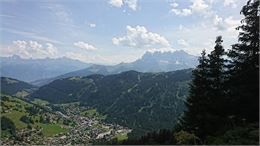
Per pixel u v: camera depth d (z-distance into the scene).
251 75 24.31
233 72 26.23
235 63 26.03
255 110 23.89
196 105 27.36
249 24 25.06
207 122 24.81
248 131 18.86
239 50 25.55
